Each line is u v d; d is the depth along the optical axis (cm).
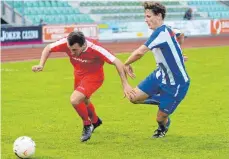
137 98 1230
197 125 1438
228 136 1297
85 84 1230
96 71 1246
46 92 2106
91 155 1109
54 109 1720
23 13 5038
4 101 1878
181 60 1196
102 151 1144
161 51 1180
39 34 4469
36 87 2244
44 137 1294
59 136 1305
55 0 5672
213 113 1622
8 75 2667
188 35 5566
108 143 1223
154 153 1123
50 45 1241
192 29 5603
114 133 1341
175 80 1199
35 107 1755
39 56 3762
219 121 1494
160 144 1210
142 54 1173
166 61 1186
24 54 3875
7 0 5144
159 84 1212
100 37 4888
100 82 1257
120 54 3934
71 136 1305
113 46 4581
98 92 2098
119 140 1257
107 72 2805
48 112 1662
